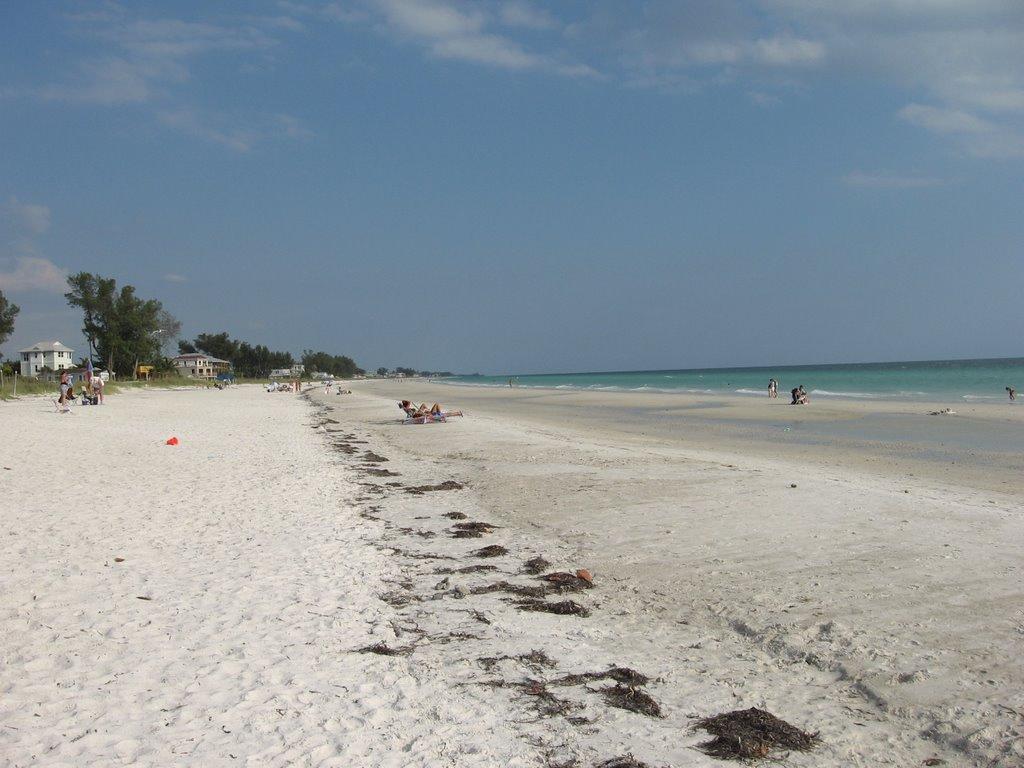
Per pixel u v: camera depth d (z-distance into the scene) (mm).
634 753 4867
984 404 38906
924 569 8445
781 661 6398
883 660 6176
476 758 4746
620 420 35781
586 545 10562
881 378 92812
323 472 18000
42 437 22172
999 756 4711
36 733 4879
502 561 9797
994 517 10961
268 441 25906
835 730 5180
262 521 11953
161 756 4633
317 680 5914
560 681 6023
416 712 5402
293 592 8234
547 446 23078
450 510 13352
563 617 7641
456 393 85188
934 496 13359
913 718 5281
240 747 4781
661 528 11234
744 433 27500
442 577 9055
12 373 68438
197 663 6160
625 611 7801
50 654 6215
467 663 6379
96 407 39219
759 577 8586
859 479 15688
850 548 9508
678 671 6238
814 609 7430
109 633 6746
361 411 49219
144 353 105375
